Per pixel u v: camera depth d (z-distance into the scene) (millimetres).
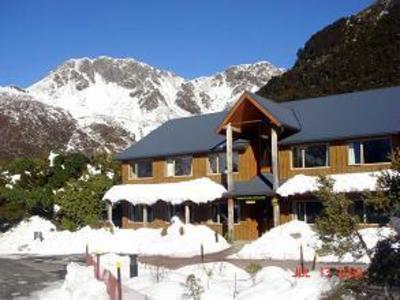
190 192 40750
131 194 43938
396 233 14609
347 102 40250
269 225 39156
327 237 14617
